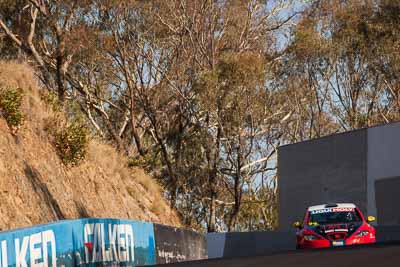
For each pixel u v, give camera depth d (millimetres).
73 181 50406
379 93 118125
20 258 27578
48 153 48531
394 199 77750
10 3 92062
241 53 104062
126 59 100000
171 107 104125
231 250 59781
